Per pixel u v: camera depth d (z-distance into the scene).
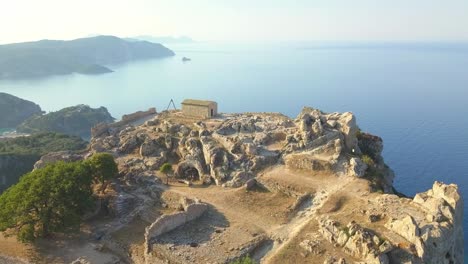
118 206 83.38
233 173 88.88
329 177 82.94
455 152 165.88
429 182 136.50
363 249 59.72
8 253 72.38
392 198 72.50
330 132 94.25
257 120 111.56
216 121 112.75
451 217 65.12
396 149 171.75
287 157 90.38
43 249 73.62
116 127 122.19
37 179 79.12
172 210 81.12
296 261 62.25
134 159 100.38
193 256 65.69
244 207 78.81
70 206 77.44
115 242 74.75
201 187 88.19
